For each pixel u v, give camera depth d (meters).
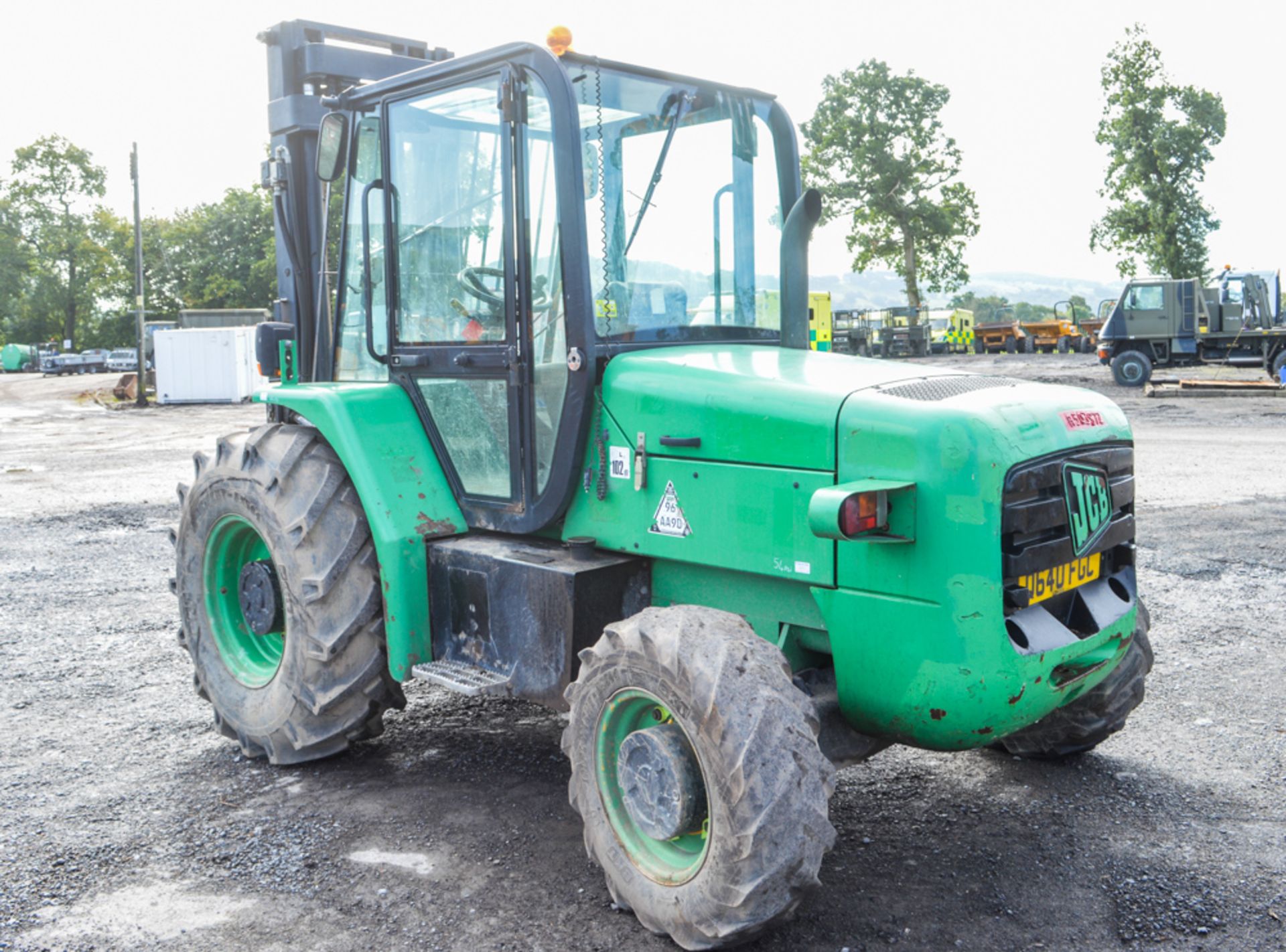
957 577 2.83
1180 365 24.14
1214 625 5.96
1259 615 6.13
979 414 2.87
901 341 42.53
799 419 3.07
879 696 3.01
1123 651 3.38
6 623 6.61
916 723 2.96
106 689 5.35
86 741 4.62
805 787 2.71
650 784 2.92
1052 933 2.98
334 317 4.52
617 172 3.65
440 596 3.87
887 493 2.87
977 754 4.32
